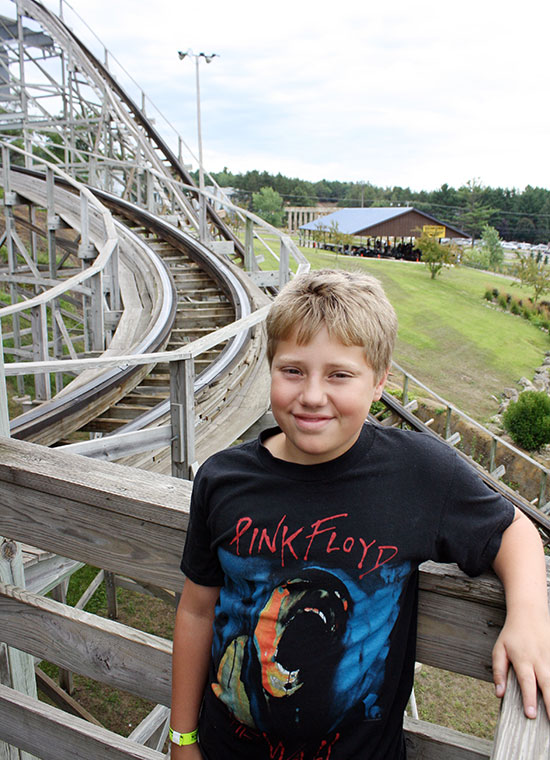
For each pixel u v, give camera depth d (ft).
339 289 4.02
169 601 24.98
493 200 400.67
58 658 6.28
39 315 30.27
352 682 3.89
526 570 3.63
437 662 4.39
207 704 4.44
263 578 4.03
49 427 20.92
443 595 4.21
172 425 16.81
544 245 384.47
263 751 4.13
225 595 4.31
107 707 23.47
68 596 29.12
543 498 47.29
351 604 3.88
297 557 3.97
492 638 4.13
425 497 3.94
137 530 5.46
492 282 158.10
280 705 3.96
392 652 3.94
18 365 12.42
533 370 92.38
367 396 4.03
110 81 89.51
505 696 3.21
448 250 147.33
